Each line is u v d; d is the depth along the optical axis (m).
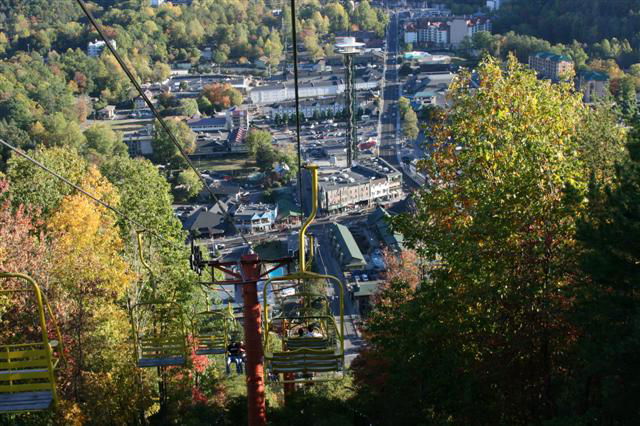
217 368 56.03
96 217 50.69
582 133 35.84
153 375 44.75
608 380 23.38
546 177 30.05
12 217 52.25
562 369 31.45
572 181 29.89
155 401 45.34
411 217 37.75
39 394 17.48
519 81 36.66
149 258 52.22
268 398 45.94
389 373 35.94
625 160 27.36
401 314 34.75
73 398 40.72
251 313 29.72
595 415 24.02
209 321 43.28
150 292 52.09
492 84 37.12
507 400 31.27
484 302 29.94
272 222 178.12
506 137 33.47
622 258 24.97
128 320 44.81
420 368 32.25
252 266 29.69
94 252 46.31
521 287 28.77
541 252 28.27
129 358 41.84
